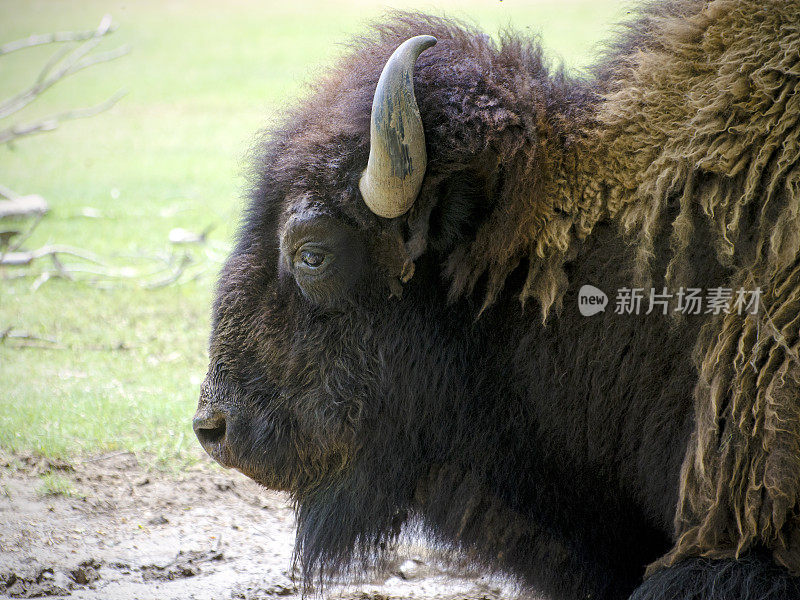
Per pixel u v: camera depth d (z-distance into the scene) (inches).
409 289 261.1
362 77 263.1
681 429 249.3
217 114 1503.4
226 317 274.5
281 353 268.2
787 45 231.9
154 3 2532.0
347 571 299.4
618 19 292.7
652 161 242.8
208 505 406.3
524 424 270.2
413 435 273.3
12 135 991.0
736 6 244.8
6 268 783.1
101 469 432.5
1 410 485.1
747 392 227.1
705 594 228.5
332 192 251.6
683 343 244.1
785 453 222.2
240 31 2170.3
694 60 247.6
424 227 248.4
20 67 1838.1
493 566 293.7
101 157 1266.0
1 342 607.5
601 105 254.7
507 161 243.4
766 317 225.8
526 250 254.4
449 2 1902.1
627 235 246.2
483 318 264.2
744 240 232.2
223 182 1105.4
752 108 232.2
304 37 2078.0
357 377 265.6
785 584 224.1
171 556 357.4
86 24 2229.3
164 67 1847.9
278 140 277.0
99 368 558.6
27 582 329.7
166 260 794.8
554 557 285.9
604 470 269.0
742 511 230.1
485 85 250.2
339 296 259.8
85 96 1642.5
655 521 270.2
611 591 286.2
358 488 279.3
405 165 234.5
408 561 363.9
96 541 365.7
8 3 2479.1
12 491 403.5
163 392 516.7
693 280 239.8
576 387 260.7
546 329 259.0
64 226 923.4
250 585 338.0
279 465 273.7
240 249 277.9
